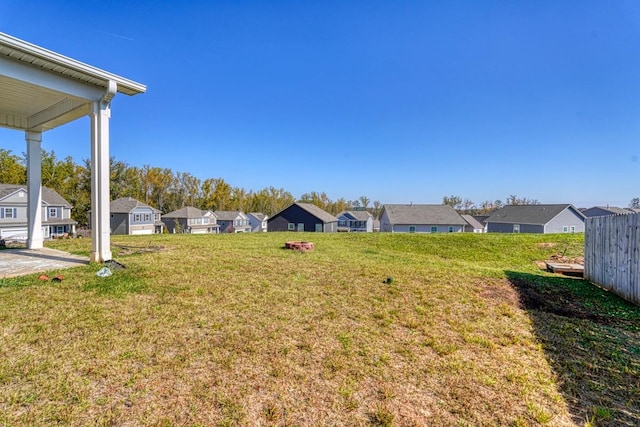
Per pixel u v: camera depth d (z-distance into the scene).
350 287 4.55
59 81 4.70
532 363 2.48
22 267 4.88
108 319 2.99
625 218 4.45
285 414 1.79
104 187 5.23
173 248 7.64
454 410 1.87
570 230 27.94
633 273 4.23
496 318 3.50
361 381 2.15
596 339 2.98
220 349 2.52
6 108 6.18
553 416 1.83
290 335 2.84
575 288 5.05
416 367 2.37
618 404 1.96
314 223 30.70
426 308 3.74
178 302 3.56
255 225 49.06
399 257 7.87
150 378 2.08
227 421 1.70
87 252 6.49
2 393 1.85
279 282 4.66
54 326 2.79
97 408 1.76
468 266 6.89
